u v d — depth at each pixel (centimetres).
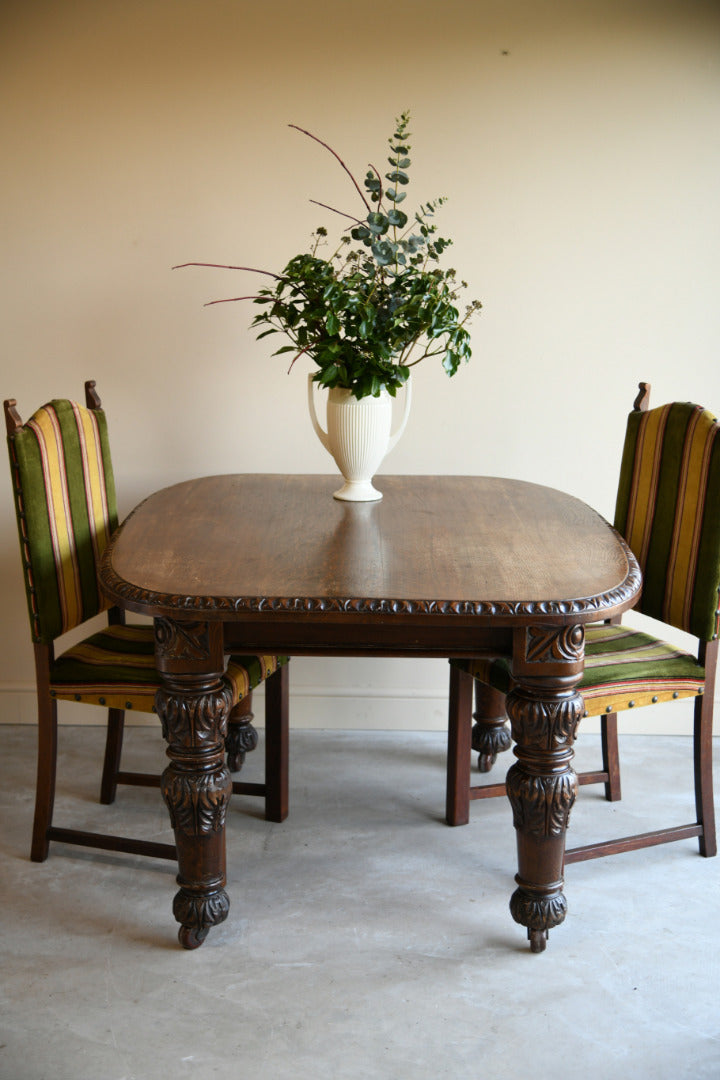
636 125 298
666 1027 198
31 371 317
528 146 299
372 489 272
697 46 292
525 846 213
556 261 306
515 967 216
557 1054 190
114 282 310
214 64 296
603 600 195
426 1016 200
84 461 264
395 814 281
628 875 252
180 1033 194
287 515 255
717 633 245
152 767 306
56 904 236
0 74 297
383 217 245
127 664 243
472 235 305
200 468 323
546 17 292
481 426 318
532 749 206
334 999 205
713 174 300
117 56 296
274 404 317
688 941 226
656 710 332
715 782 299
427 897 241
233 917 232
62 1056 187
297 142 300
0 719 337
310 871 251
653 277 307
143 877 248
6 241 308
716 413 315
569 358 312
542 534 240
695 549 245
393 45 294
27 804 282
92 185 304
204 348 314
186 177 303
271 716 267
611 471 320
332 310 243
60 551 247
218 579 203
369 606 191
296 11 293
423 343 311
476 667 248
